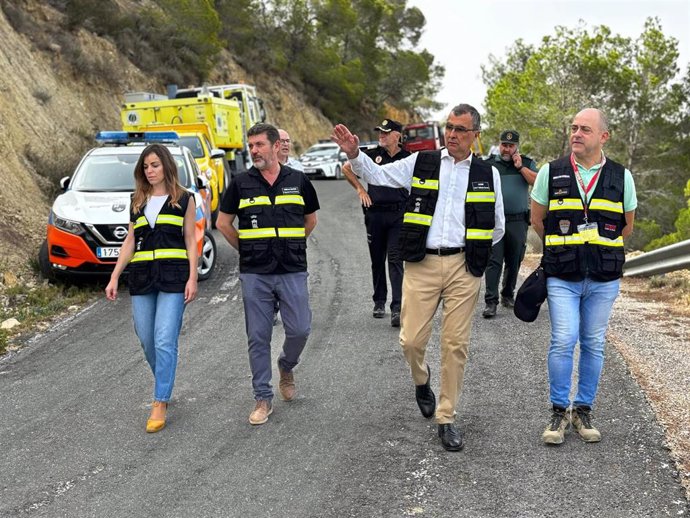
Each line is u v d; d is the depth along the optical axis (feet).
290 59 172.96
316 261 39.06
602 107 101.76
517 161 26.25
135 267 17.22
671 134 103.14
